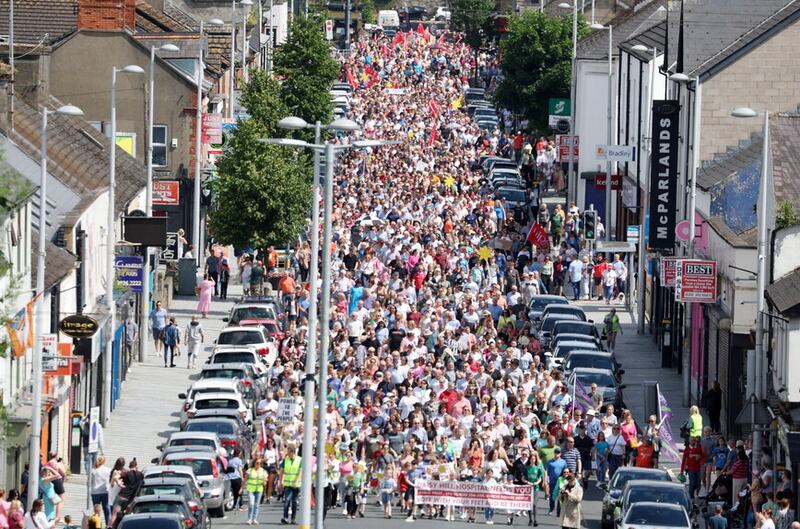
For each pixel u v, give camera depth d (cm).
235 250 17562
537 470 9938
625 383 13650
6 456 9688
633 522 8875
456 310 14312
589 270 16738
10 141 11962
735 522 9856
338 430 10188
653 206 14550
